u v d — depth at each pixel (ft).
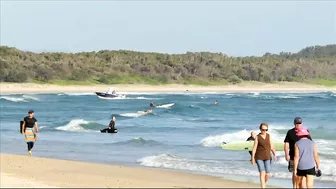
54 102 421.59
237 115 295.89
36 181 80.33
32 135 116.98
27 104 391.65
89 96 515.50
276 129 179.22
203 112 319.06
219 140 149.07
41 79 647.56
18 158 108.78
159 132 184.85
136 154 124.67
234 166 103.30
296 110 344.08
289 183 85.15
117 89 650.43
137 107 364.58
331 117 267.80
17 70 632.79
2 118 249.75
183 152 126.93
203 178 88.53
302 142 67.46
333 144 135.13
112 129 181.06
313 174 67.10
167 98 509.76
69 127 194.18
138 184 78.43
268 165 70.49
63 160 107.76
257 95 600.80
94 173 91.91
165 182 82.53
